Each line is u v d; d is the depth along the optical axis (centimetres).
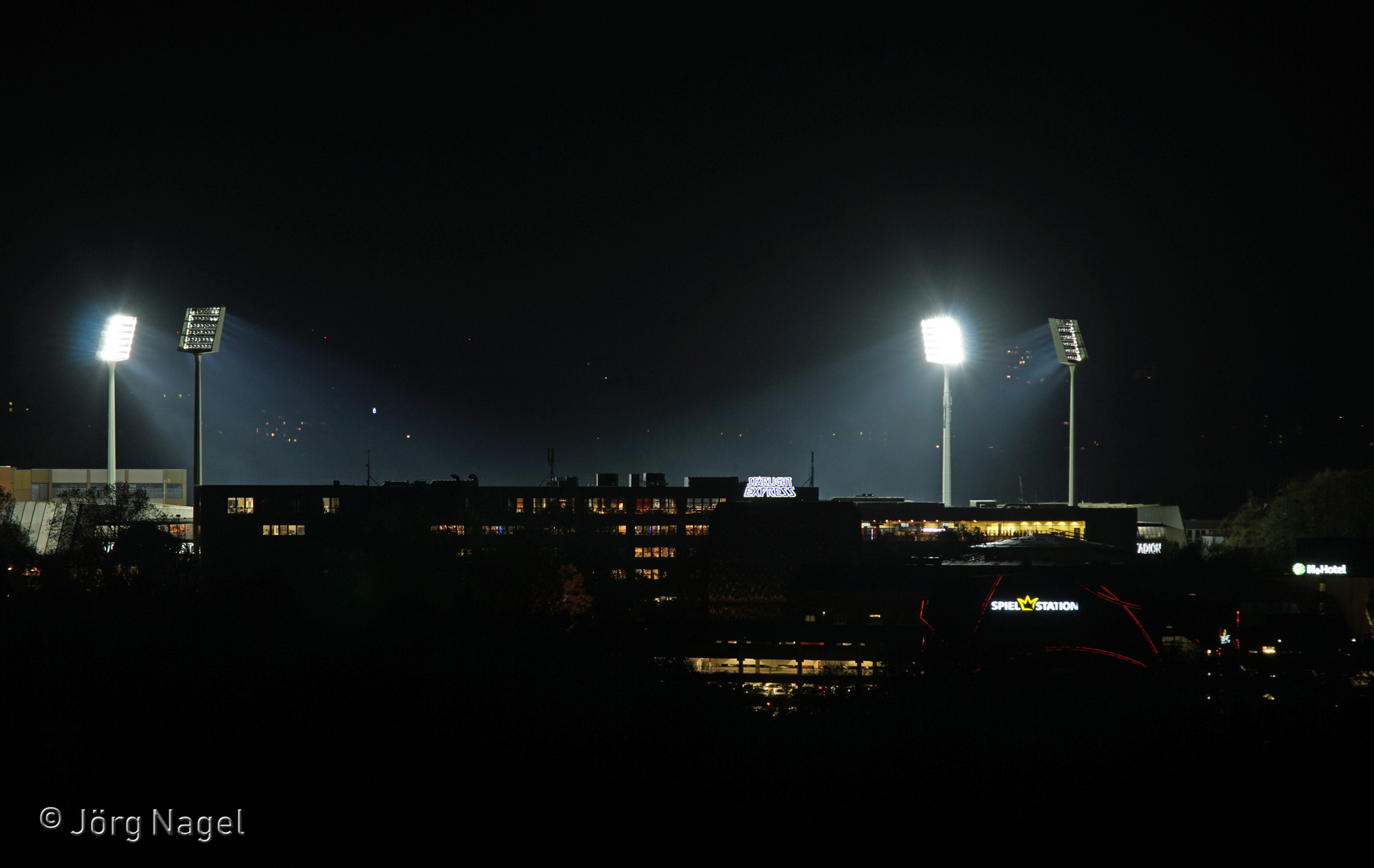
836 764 5203
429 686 6500
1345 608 11975
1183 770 4988
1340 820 4547
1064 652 8512
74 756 5391
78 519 15050
